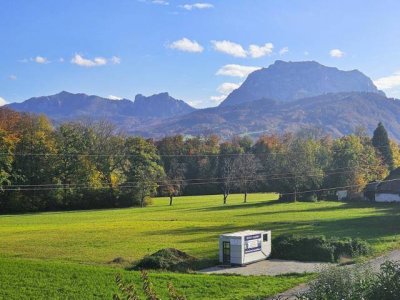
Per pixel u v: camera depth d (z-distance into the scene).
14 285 29.50
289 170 130.25
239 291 27.98
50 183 122.56
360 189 131.75
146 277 11.88
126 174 131.38
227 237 41.16
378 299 15.20
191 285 29.67
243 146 179.38
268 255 43.81
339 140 146.25
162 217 93.06
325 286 16.09
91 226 77.75
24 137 121.94
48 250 50.06
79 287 29.11
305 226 69.50
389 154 155.50
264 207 112.50
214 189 166.75
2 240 59.56
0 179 110.31
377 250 43.94
